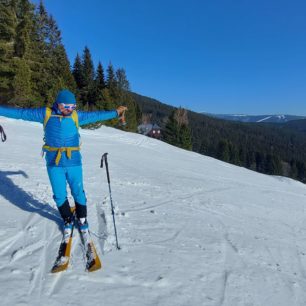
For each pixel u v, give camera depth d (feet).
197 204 29.01
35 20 130.52
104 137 95.81
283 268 17.69
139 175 40.22
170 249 17.06
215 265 16.14
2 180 26.40
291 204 41.75
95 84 200.13
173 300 12.61
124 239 17.49
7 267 13.42
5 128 71.20
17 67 106.11
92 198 24.54
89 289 12.59
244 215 28.86
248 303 13.38
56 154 14.70
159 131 266.16
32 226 17.54
